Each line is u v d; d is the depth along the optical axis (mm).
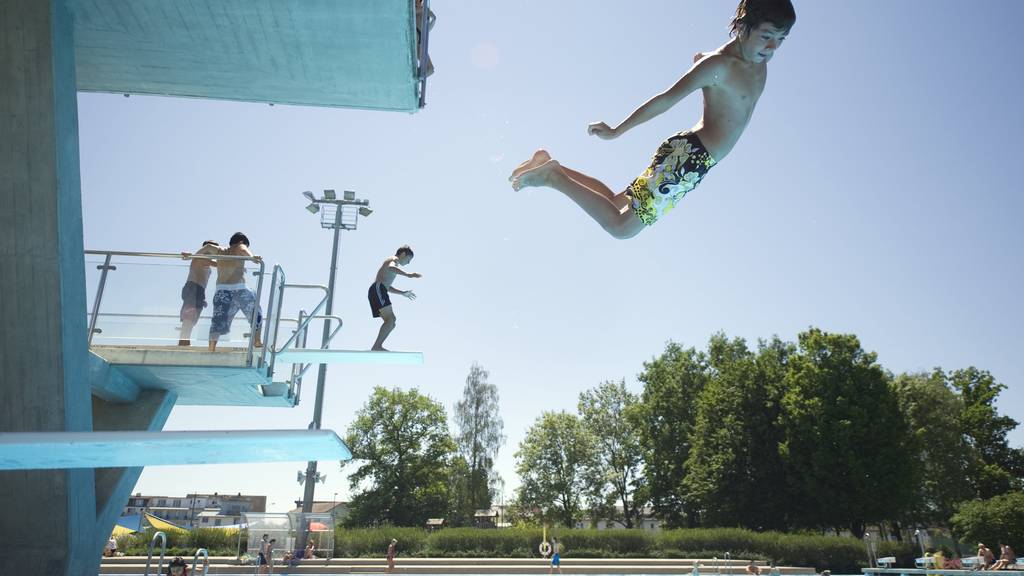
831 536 35938
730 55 3441
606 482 60219
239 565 25531
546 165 3900
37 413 5539
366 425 60125
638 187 3697
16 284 5434
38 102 5387
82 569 6293
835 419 40531
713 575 30391
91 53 6902
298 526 26578
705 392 50406
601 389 64000
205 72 7340
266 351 7844
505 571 29484
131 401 8242
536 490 59875
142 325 7664
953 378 57812
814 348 44438
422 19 7430
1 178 5355
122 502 7195
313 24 6309
